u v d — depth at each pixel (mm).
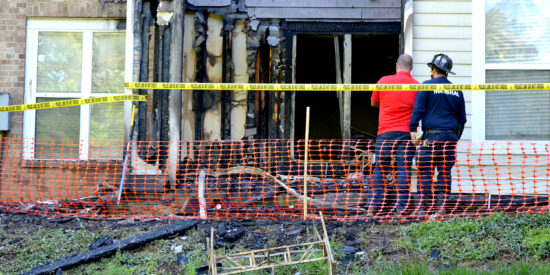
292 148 13852
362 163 13133
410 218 9555
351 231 9133
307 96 17938
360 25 14094
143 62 12633
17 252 8711
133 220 10266
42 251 8758
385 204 9953
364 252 8289
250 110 14125
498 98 11031
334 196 11234
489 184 10750
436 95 9688
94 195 12672
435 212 9625
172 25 12500
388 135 9906
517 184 10719
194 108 13977
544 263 7590
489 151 10875
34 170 13594
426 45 11164
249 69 14172
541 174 10727
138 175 12211
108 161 13305
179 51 12461
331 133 17656
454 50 11148
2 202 12211
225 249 8648
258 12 14164
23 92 13859
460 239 8422
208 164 13406
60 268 8078
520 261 7449
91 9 13852
